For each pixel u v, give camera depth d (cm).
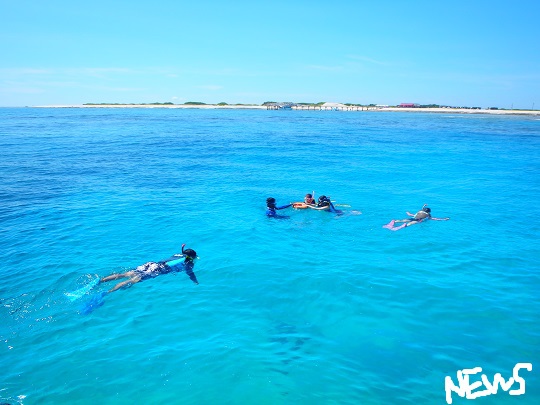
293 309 861
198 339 751
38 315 831
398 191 2050
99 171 2517
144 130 6219
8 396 606
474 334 769
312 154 3484
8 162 2836
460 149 4022
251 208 1670
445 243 1262
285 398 603
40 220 1456
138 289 945
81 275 1009
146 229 1368
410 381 643
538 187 2188
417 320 817
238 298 908
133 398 603
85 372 660
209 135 5381
